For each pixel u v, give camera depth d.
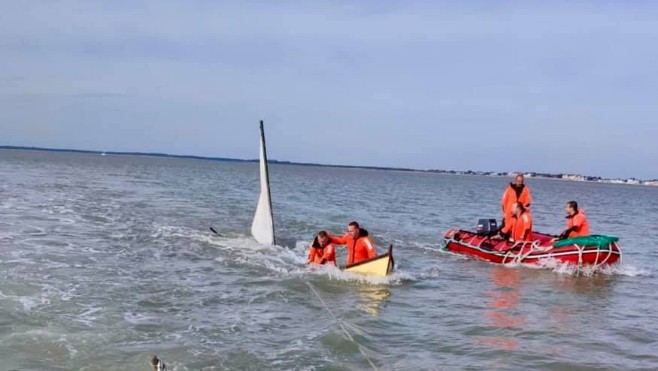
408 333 10.02
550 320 11.34
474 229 27.06
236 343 8.91
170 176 69.12
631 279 16.00
